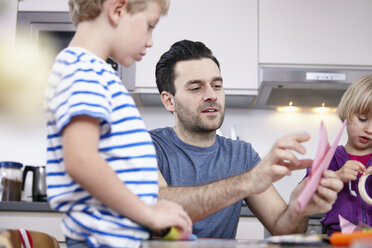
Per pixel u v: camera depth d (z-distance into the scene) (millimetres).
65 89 647
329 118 2592
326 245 626
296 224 1063
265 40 2324
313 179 699
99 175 609
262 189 889
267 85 2275
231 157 1426
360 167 1308
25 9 2320
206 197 972
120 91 716
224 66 2293
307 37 2330
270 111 2607
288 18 2342
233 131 2416
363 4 2359
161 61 1496
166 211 675
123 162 687
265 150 2559
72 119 626
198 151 1411
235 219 1318
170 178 1355
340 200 1355
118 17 752
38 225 1943
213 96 1380
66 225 689
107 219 651
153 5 791
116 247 636
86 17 760
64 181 683
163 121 2574
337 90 2324
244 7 2346
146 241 668
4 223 1939
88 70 666
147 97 2377
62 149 687
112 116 686
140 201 639
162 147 1419
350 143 1515
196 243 654
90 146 620
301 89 2318
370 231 611
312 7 2354
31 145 2500
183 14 2328
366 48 2324
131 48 772
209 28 2322
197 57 1422
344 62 2312
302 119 2596
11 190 2156
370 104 1390
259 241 723
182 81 1401
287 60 2309
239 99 2402
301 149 798
